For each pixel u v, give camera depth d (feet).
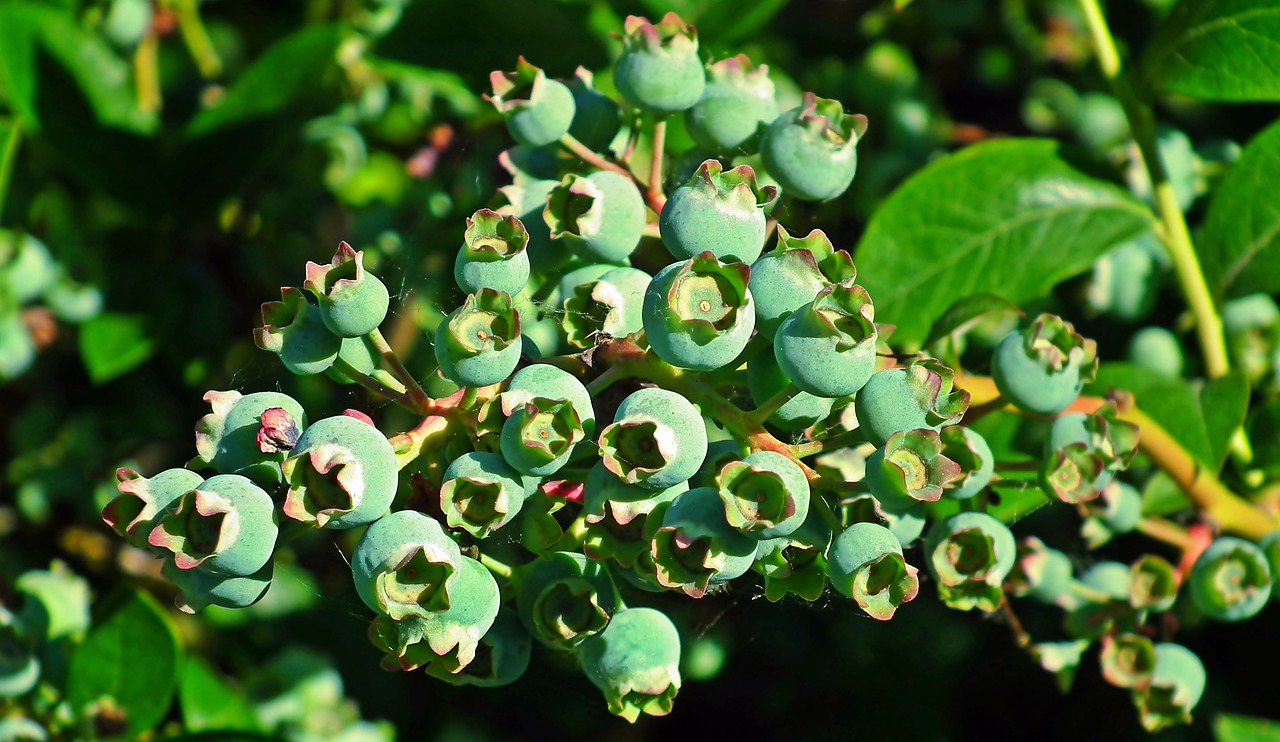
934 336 1.41
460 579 1.22
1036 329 1.33
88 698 1.50
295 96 1.59
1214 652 1.64
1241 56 1.46
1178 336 1.58
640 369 1.26
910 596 1.23
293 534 1.23
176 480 1.23
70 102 1.60
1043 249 1.47
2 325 1.62
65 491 1.65
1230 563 1.42
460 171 1.59
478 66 1.54
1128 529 1.44
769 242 1.37
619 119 1.38
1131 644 1.42
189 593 1.23
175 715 1.58
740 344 1.23
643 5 1.54
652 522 1.23
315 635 1.65
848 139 1.33
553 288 1.32
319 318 1.25
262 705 1.59
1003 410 1.35
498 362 1.23
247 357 1.62
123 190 1.60
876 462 1.23
